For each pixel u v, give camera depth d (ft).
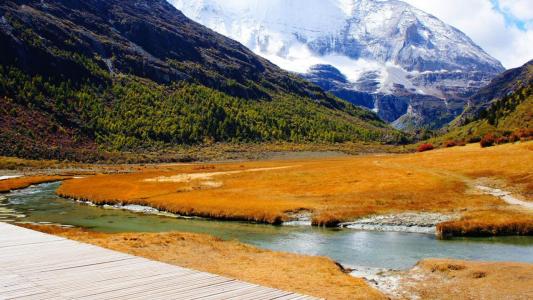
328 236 159.63
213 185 280.10
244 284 51.72
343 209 196.34
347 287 89.71
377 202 206.49
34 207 231.09
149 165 566.36
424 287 95.09
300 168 339.16
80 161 585.22
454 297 87.76
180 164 589.73
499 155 290.56
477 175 250.16
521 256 126.52
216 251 120.37
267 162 532.73
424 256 128.26
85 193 266.16
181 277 54.95
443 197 209.05
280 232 167.73
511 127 507.71
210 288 49.96
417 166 300.61
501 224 161.17
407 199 209.05
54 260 64.90
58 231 149.69
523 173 236.84
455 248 138.00
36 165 492.95
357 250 136.87
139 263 62.90
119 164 590.14
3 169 456.45
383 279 103.19
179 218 200.85
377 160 381.40
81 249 73.00
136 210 224.12
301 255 120.26
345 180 265.75
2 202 248.73
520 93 617.62
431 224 171.32
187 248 121.70
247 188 262.67
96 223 186.09
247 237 157.79
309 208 201.05
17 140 576.20
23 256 67.62
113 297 47.01
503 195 209.05
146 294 47.88
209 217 201.87
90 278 54.65
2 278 54.85
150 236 134.92
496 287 90.22
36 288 50.49
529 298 83.25
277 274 97.81
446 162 300.40
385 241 150.20
